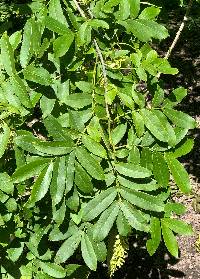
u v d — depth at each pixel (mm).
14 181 645
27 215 796
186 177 744
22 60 727
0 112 724
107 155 694
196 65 3109
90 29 737
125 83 749
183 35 3160
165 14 1017
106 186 704
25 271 885
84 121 704
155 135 730
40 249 875
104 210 681
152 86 775
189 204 1748
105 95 717
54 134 662
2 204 785
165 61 760
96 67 773
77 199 699
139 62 750
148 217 757
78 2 806
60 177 651
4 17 1371
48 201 813
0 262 862
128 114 763
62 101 742
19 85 704
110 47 807
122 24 778
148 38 773
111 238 774
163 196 763
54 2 740
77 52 763
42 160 654
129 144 748
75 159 662
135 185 688
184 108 2707
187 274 1727
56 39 702
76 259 1336
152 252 757
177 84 2961
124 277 1695
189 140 755
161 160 746
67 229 792
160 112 743
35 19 772
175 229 766
